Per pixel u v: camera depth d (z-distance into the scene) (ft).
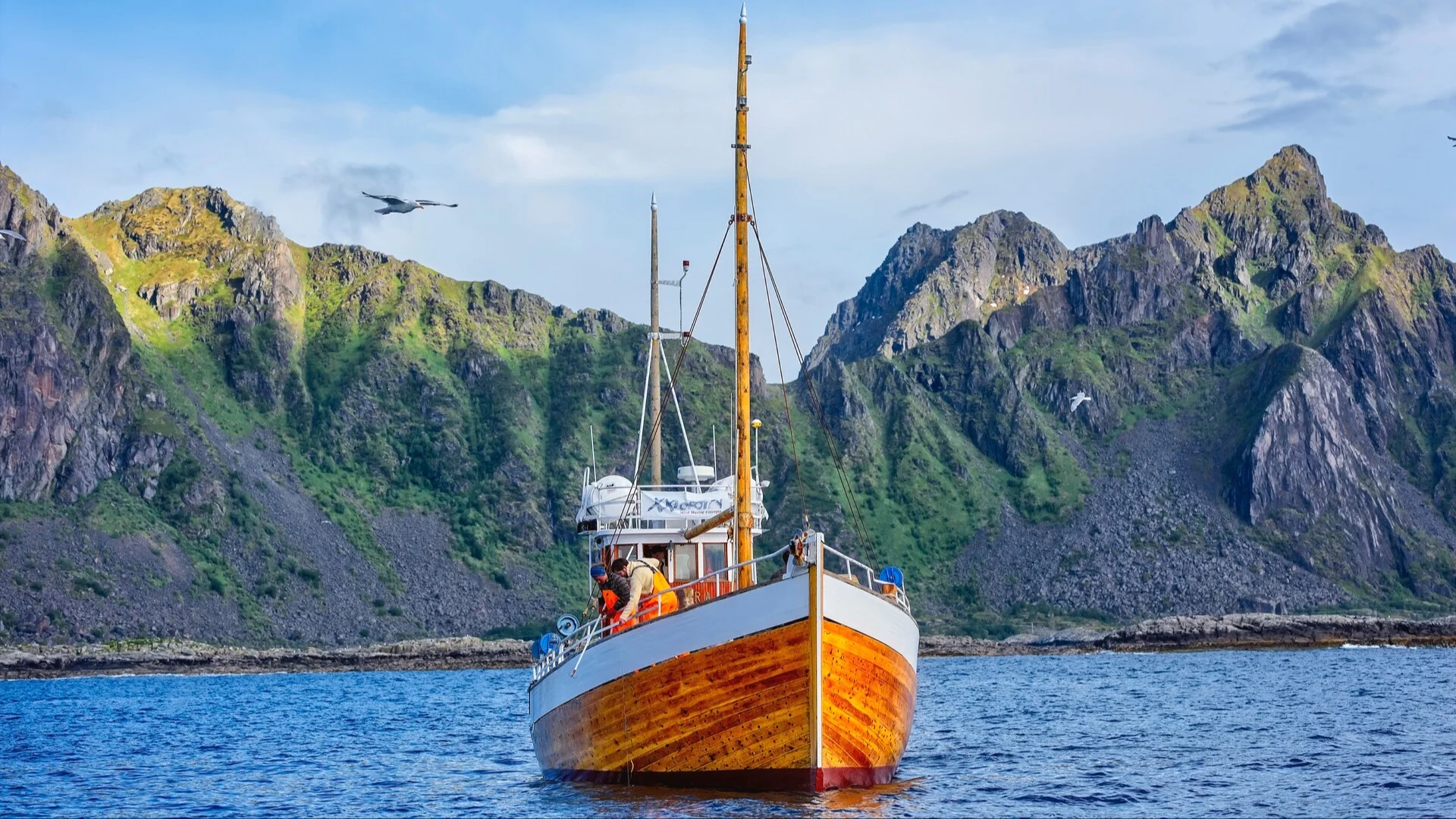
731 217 156.35
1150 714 295.89
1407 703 304.91
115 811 171.94
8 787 199.31
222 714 382.83
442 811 159.43
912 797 158.20
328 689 556.10
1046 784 173.27
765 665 133.59
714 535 169.58
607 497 172.45
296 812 166.30
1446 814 147.43
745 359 151.74
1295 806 154.61
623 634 141.08
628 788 143.64
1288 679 428.97
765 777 137.18
